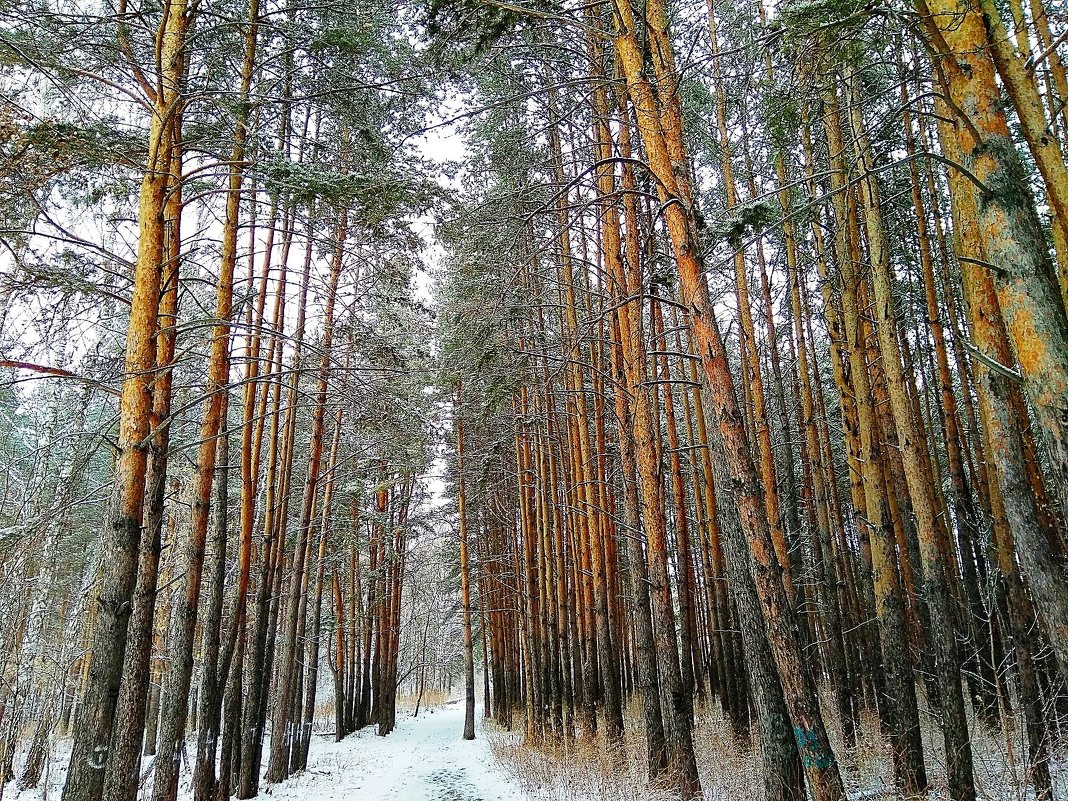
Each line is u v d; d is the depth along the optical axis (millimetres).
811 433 12438
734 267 12188
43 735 13633
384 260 11336
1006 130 4008
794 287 12547
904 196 11414
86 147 6695
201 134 7711
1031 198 4035
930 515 6867
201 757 10219
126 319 9367
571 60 10562
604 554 15617
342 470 19125
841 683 9539
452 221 9750
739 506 5668
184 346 12156
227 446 10672
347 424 18312
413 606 34781
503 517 24703
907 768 6848
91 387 7781
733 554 5840
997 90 4098
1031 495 4320
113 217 8062
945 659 6523
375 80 8930
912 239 13078
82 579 15391
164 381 6941
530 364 16578
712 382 5957
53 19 6422
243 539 11695
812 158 9961
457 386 19734
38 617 13258
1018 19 6027
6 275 6910
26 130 6477
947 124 5340
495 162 12414
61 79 7230
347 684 26766
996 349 4781
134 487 6016
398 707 39844
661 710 9188
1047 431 3570
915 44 6484
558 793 10062
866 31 5891
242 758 12695
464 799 11531
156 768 8578
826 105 7887
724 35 10922
